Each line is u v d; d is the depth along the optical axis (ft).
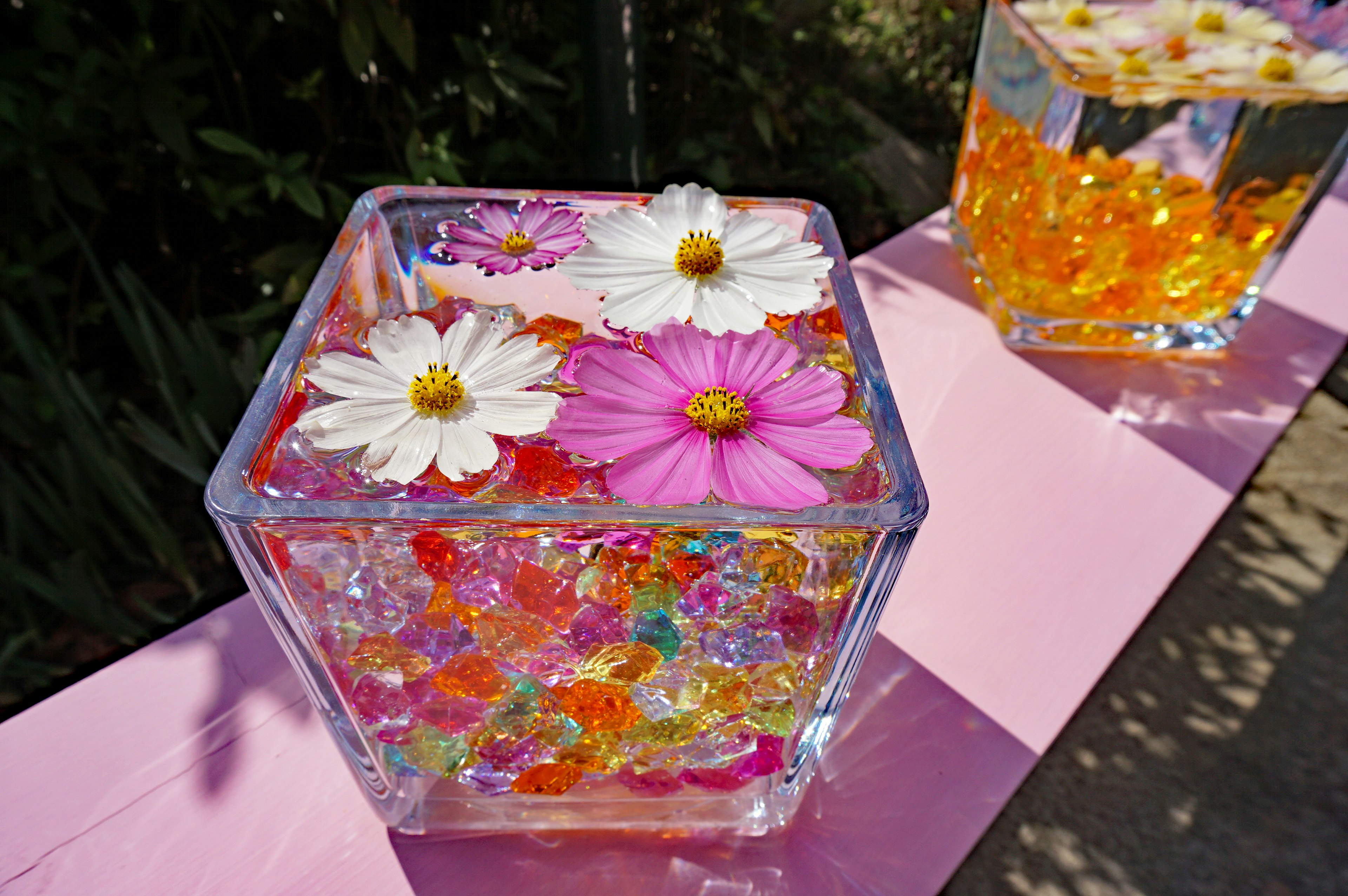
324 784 0.90
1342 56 1.30
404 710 0.70
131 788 0.90
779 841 0.87
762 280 0.75
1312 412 3.26
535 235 0.86
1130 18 1.45
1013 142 1.47
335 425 0.63
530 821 0.86
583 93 2.05
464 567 0.62
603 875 0.83
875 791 0.92
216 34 2.07
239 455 0.61
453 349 0.69
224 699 0.98
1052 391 1.48
